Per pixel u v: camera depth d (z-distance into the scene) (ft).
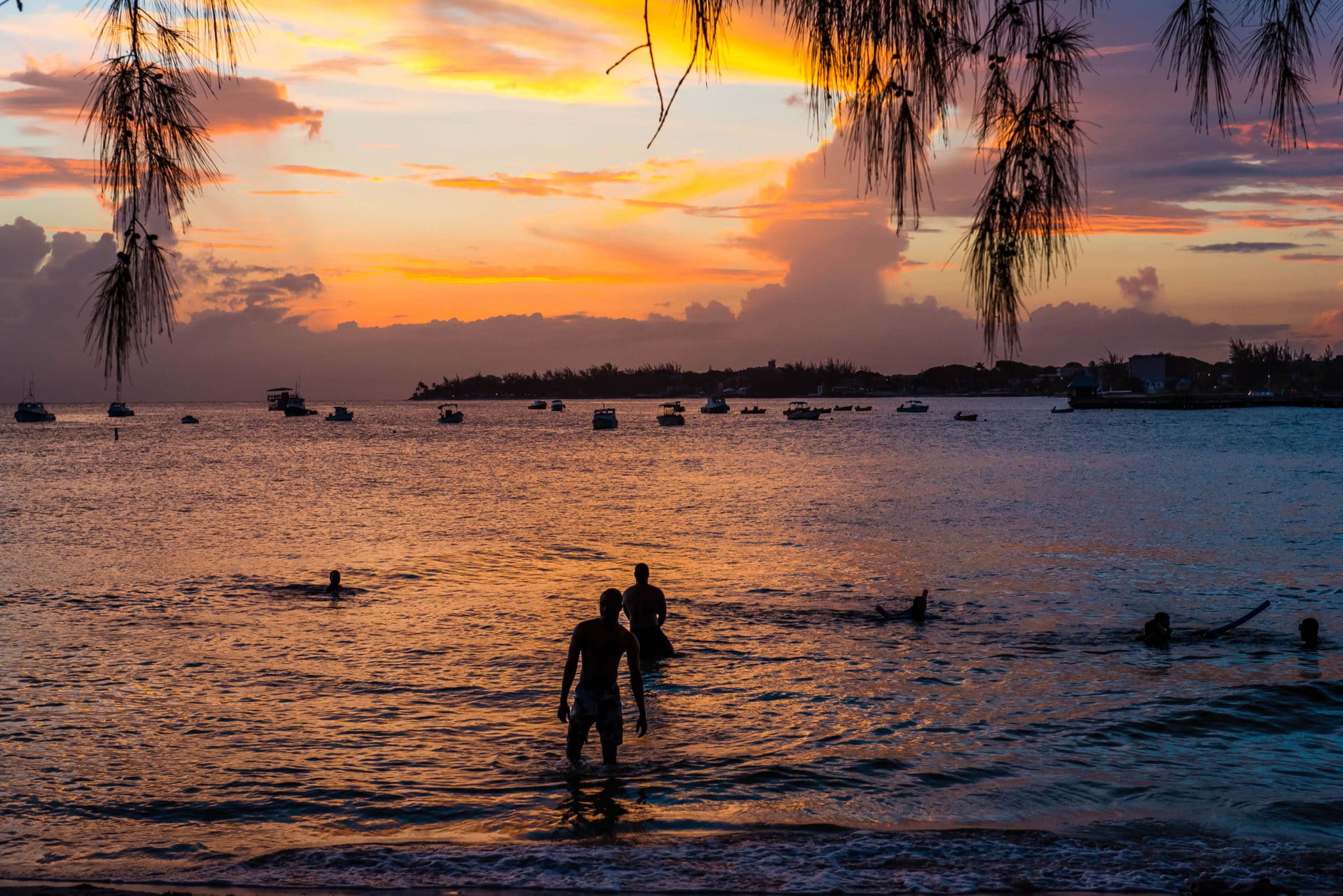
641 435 431.43
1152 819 27.25
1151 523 109.70
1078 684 42.86
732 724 37.06
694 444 341.21
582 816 27.55
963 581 72.59
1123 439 338.95
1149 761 32.63
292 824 27.25
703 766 32.07
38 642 51.96
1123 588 69.56
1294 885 21.50
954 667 46.24
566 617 59.62
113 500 145.48
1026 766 32.14
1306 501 133.59
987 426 491.72
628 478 186.80
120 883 22.30
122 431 505.66
